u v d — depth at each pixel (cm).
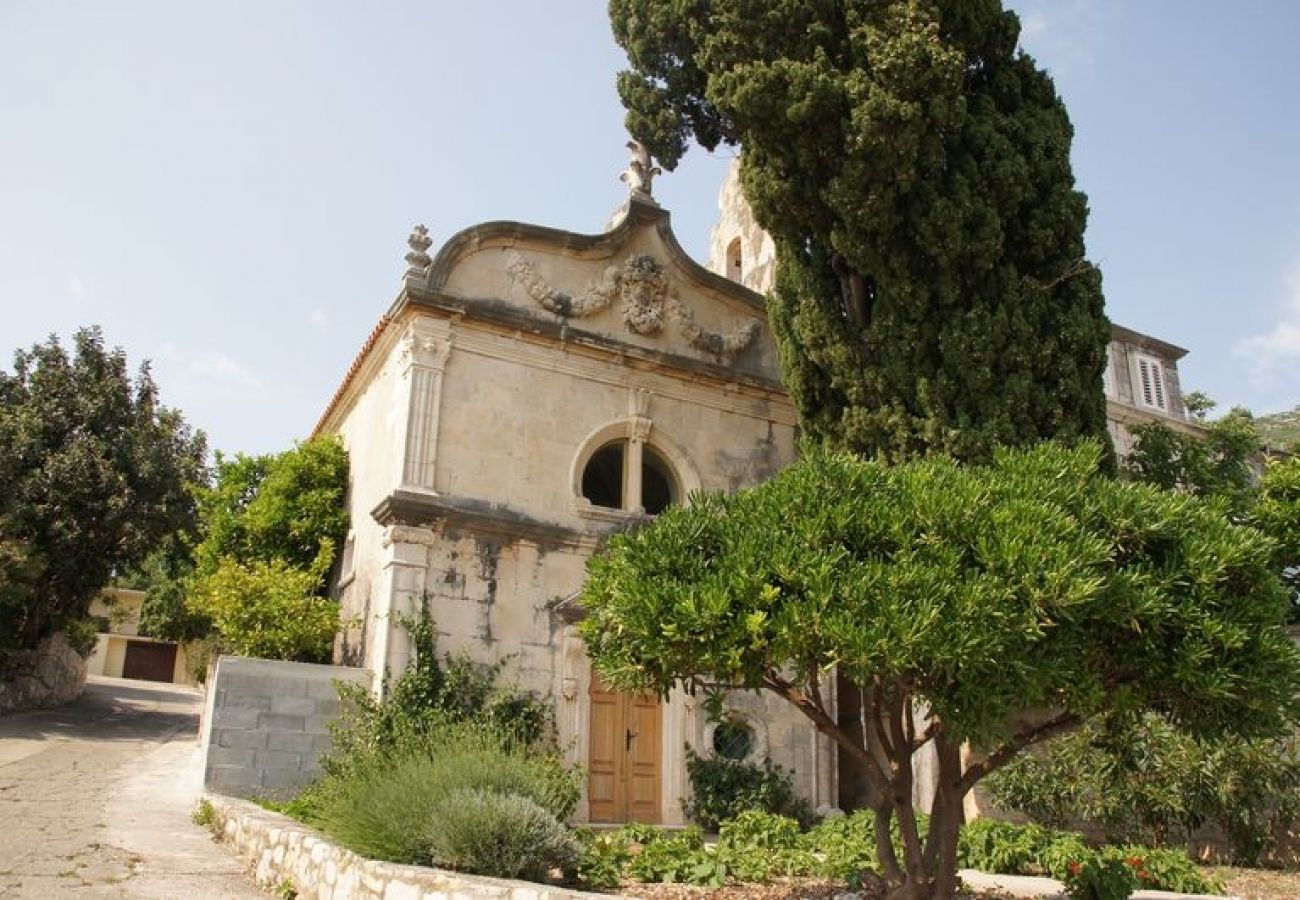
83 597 2667
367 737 1421
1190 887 1069
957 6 1532
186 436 2966
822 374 1672
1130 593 734
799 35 1523
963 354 1480
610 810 1602
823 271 1672
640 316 1867
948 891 821
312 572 1911
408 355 1664
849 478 841
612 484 1956
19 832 1115
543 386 1756
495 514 1639
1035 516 754
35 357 2702
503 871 828
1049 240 1532
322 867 891
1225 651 745
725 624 739
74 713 2678
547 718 1583
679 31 1772
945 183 1506
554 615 1647
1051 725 834
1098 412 1516
